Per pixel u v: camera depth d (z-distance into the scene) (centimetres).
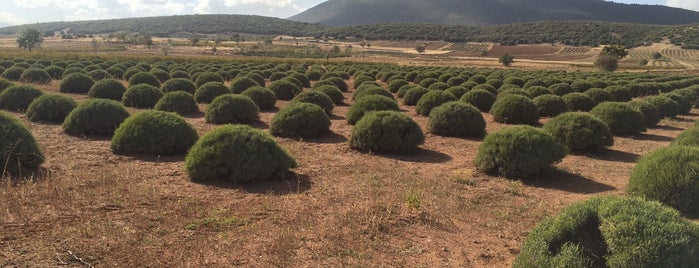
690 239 415
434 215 654
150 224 562
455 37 15500
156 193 686
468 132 1324
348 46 12750
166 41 12150
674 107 1889
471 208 704
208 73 2625
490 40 14775
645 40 12656
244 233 553
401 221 621
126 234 521
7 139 752
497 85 2820
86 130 1141
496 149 906
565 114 1205
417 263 505
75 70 2816
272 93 1878
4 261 439
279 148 824
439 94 1783
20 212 566
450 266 504
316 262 488
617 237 424
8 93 1544
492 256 536
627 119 1455
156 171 829
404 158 1048
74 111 1167
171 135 961
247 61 5803
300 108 1268
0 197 608
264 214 624
